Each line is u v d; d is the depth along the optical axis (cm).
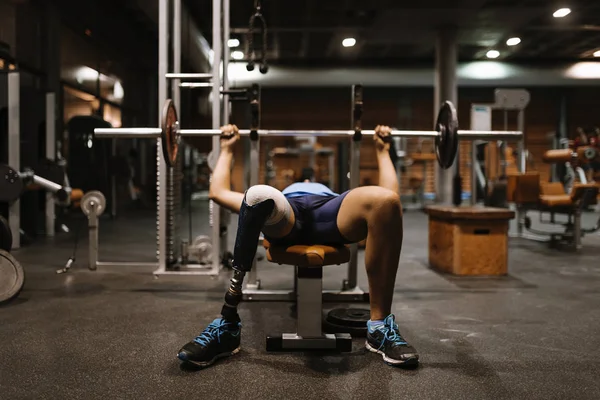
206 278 280
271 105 1312
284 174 1086
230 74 885
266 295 234
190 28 648
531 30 945
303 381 138
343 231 156
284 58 1150
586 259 361
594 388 134
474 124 405
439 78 912
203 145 1113
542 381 138
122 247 419
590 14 843
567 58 1177
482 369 147
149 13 766
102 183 680
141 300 232
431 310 217
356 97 228
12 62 541
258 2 254
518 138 230
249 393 129
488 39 1002
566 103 1302
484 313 212
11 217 395
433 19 869
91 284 267
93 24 731
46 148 475
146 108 979
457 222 298
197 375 141
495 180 505
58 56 643
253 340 174
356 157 237
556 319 202
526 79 1161
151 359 154
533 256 375
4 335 177
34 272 301
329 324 185
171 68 475
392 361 149
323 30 905
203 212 796
